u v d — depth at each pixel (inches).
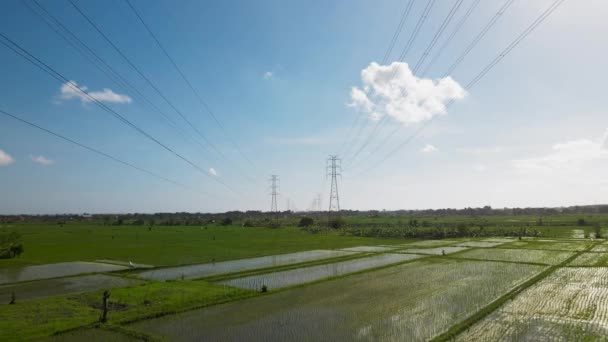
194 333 825.5
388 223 6028.5
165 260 2014.0
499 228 4333.2
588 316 933.2
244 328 858.1
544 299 1113.4
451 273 1584.6
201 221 7682.1
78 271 1681.8
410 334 806.5
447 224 5260.8
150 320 922.7
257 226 6043.3
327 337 794.2
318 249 2591.0
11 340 768.3
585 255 2149.4
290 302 1092.5
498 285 1312.7
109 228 5280.5
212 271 1658.5
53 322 883.4
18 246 2187.5
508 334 803.4
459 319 904.9
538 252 2317.9
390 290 1249.4
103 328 847.7
